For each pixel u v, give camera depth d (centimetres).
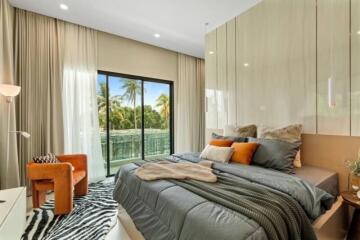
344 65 211
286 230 114
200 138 536
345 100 211
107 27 364
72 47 347
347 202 168
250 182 166
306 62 241
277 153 218
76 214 247
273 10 273
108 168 407
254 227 103
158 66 465
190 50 481
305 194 143
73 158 307
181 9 306
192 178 175
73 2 287
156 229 143
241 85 320
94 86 369
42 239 197
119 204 226
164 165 219
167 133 498
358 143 202
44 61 322
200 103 538
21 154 302
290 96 257
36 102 314
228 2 287
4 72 274
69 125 344
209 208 122
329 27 222
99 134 375
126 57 416
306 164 242
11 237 161
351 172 188
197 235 107
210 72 382
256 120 298
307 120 242
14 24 300
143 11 310
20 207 184
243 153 234
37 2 287
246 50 310
